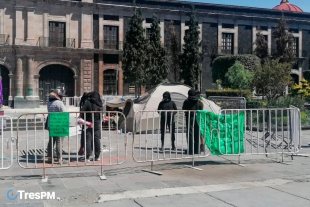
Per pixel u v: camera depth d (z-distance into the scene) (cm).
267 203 625
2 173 827
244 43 4388
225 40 4328
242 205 613
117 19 3878
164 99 1122
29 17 3534
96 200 638
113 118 1755
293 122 1014
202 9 4203
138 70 3450
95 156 944
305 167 916
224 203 623
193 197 656
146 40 3509
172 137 1138
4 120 850
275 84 2438
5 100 3534
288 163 962
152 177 800
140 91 3712
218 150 906
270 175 826
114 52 3847
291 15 4588
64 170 862
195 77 3762
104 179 775
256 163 959
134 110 1645
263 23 4438
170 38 3938
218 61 3647
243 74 3069
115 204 617
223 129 912
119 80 3888
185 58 3762
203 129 912
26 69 3534
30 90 3525
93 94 952
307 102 2355
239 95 2798
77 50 3678
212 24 4262
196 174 830
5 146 1241
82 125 952
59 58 3647
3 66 3534
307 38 4672
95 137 939
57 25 3666
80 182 752
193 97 1066
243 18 4353
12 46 3475
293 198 655
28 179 773
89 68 3753
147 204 616
